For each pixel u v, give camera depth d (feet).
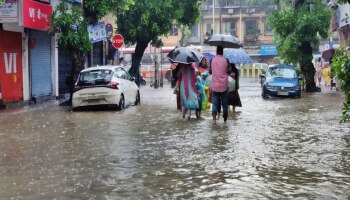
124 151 30.19
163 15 107.24
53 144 33.14
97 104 58.39
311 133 37.60
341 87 26.84
